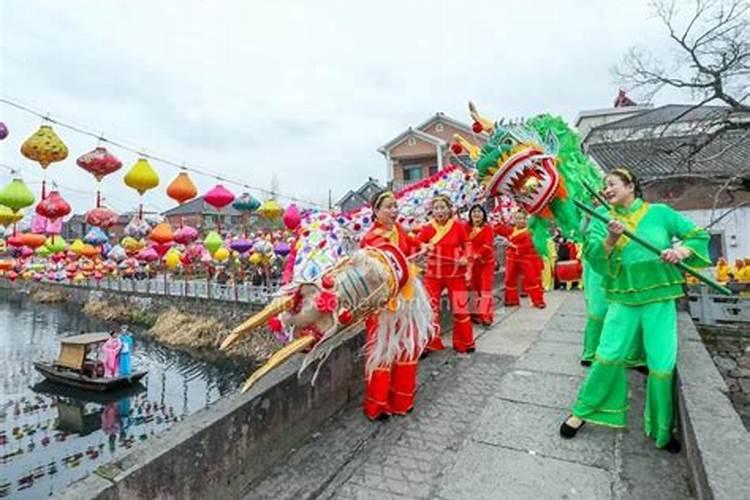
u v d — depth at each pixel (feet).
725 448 7.38
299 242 14.56
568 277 36.09
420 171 97.09
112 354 64.54
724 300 28.86
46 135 15.64
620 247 10.87
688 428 9.16
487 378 16.02
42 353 87.86
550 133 12.49
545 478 10.15
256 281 83.56
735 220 46.65
